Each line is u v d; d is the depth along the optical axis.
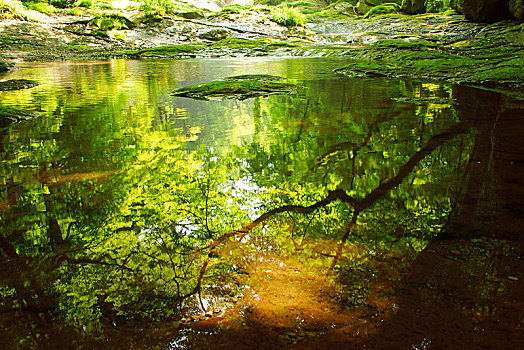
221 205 1.68
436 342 0.91
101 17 15.50
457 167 2.05
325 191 1.80
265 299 1.08
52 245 1.39
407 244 1.33
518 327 0.95
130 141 2.75
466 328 0.95
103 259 1.29
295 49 13.58
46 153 2.48
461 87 5.22
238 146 2.57
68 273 1.22
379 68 7.32
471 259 1.23
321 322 0.99
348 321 0.99
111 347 0.92
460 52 9.28
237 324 0.99
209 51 13.61
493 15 12.87
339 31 18.80
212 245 1.36
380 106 3.90
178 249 1.34
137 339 0.95
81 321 1.01
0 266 1.26
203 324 0.99
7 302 1.09
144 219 1.57
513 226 1.42
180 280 1.17
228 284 1.15
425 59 7.94
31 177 2.05
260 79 6.35
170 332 0.97
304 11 27.44
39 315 1.03
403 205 1.62
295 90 5.18
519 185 1.77
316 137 2.76
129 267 1.25
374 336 0.94
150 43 14.98
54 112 3.87
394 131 2.84
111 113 3.83
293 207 1.65
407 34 14.02
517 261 1.22
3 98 4.80
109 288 1.14
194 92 5.06
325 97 4.59
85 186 1.92
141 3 18.02
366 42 14.88
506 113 3.37
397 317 1.00
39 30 14.16
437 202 1.64
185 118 3.55
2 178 2.04
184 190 1.87
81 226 1.52
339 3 27.70
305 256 1.28
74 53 12.75
